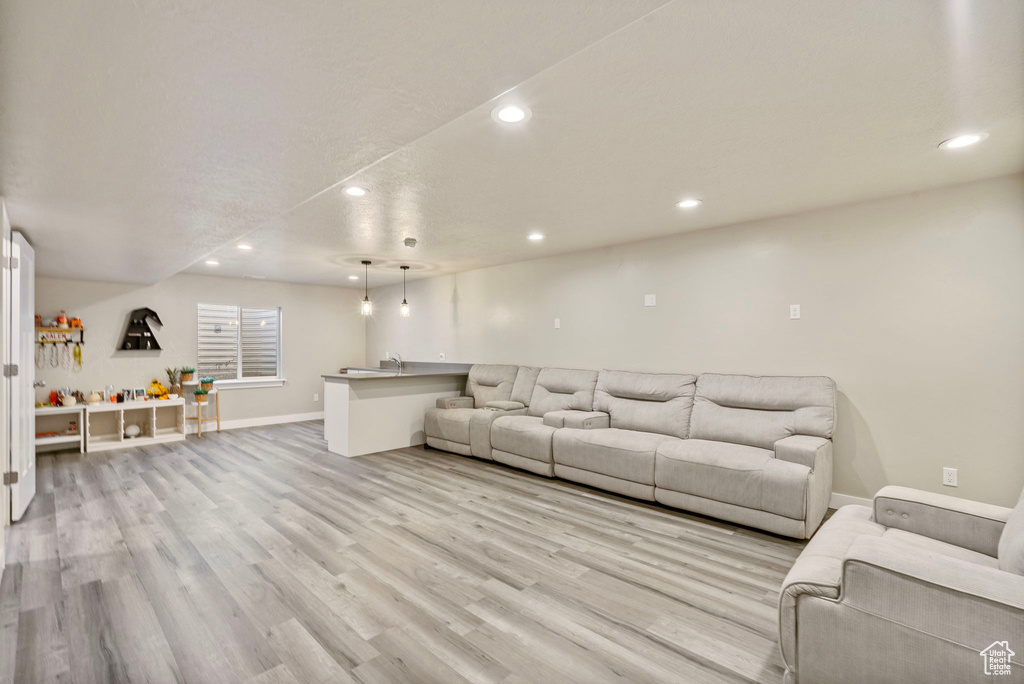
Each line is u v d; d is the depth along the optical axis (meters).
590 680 1.66
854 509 2.21
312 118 1.70
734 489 3.05
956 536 1.84
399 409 5.45
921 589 1.27
